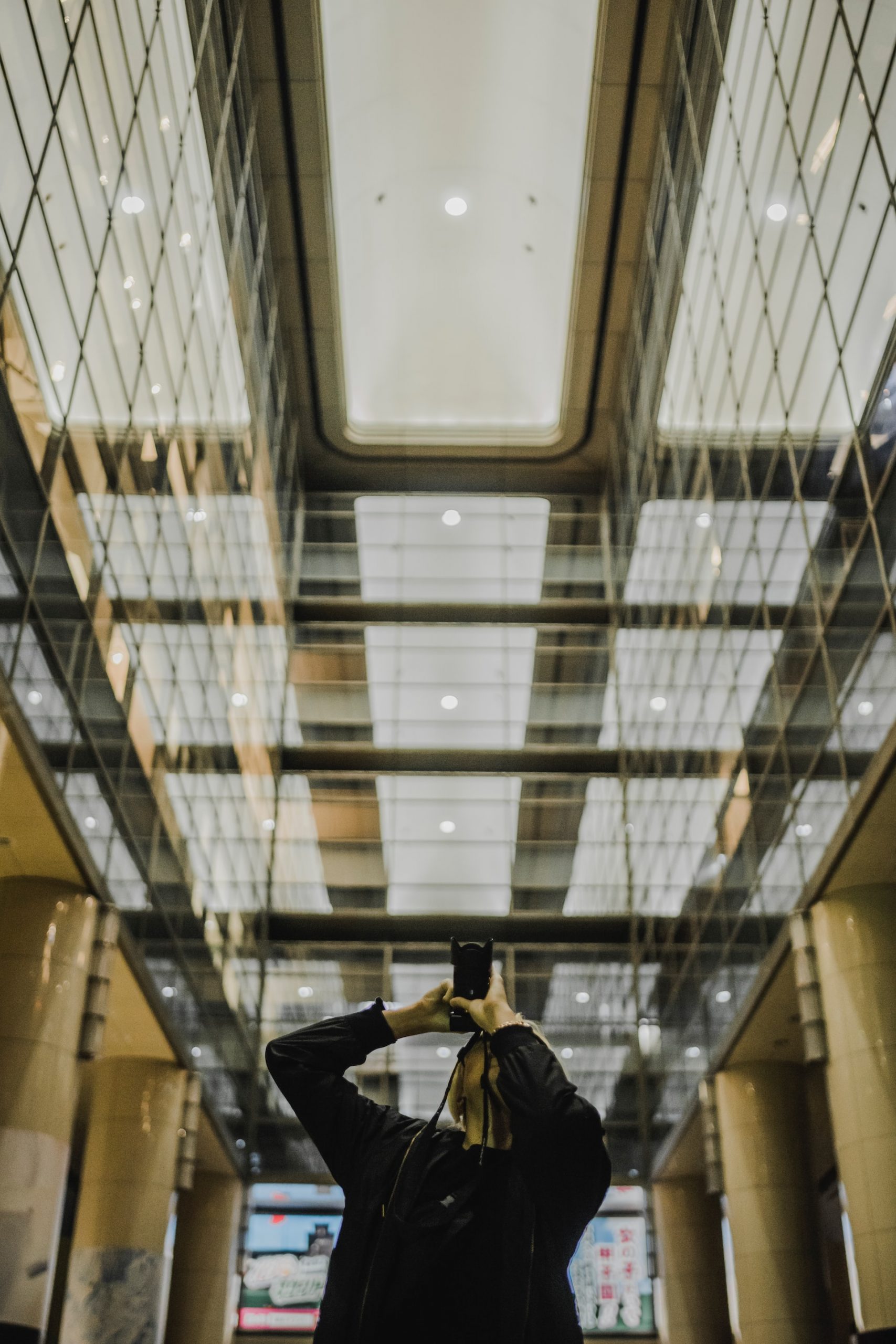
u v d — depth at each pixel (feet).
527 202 106.52
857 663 51.34
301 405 116.67
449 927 109.91
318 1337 7.26
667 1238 95.09
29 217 45.83
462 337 121.29
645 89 87.76
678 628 91.71
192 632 78.54
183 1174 75.87
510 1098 7.07
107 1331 69.97
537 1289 6.98
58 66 48.83
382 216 107.45
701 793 84.17
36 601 47.85
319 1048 8.23
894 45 47.39
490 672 120.37
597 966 107.86
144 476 65.16
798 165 60.70
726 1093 79.05
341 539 124.77
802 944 57.52
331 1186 97.66
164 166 66.74
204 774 83.20
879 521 48.83
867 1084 52.95
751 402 70.79
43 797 49.67
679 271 87.45
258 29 83.71
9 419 44.52
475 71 94.79
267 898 109.81
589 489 126.93
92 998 55.62
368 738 116.67
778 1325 73.05
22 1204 50.37
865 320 50.85
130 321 61.26
